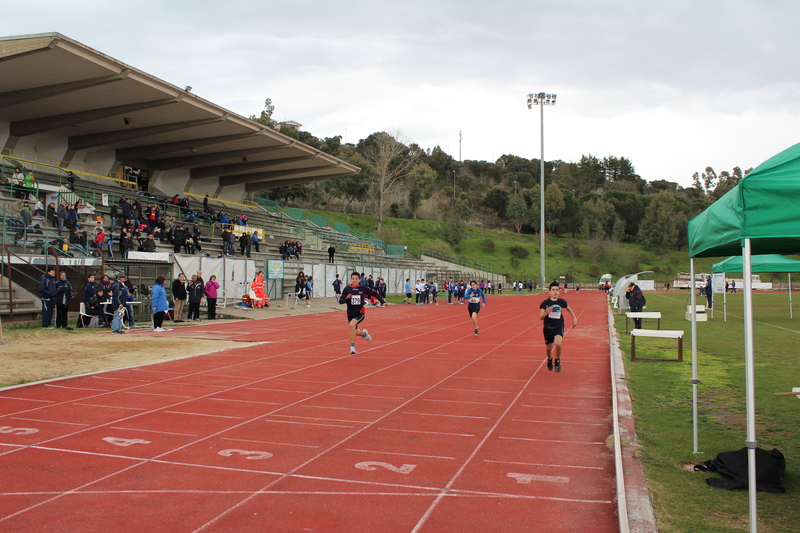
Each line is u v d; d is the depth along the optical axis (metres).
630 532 4.64
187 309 26.36
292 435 7.44
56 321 19.02
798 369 12.71
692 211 116.06
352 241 59.38
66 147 36.47
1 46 23.81
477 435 7.49
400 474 6.04
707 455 6.71
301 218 58.84
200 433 7.50
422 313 31.39
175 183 46.00
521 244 92.00
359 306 14.30
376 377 11.51
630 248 101.19
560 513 5.05
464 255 83.62
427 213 95.69
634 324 22.88
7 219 22.56
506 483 5.79
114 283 18.92
